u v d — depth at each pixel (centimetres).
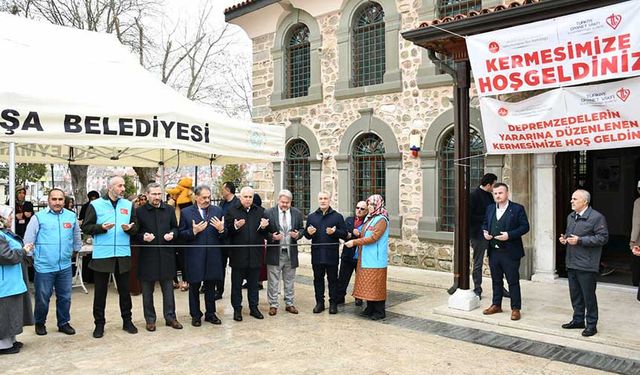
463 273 628
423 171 920
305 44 1155
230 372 426
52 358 457
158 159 961
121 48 689
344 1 1042
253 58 1260
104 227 510
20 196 859
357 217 677
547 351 479
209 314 584
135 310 644
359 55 1046
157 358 459
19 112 487
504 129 609
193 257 563
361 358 462
